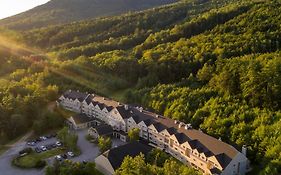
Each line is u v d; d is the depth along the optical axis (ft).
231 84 411.13
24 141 404.77
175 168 260.01
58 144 389.39
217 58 522.88
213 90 420.36
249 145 320.70
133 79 557.33
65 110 496.23
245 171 307.78
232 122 346.74
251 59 452.76
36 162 343.05
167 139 360.48
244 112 354.33
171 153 356.18
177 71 532.32
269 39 546.26
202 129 358.84
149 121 388.37
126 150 329.11
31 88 508.53
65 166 304.30
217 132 344.08
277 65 403.75
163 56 575.38
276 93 373.40
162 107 421.59
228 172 298.76
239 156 301.43
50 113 445.37
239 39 571.28
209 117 364.17
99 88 533.96
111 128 411.34
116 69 574.97
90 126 447.01
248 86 391.86
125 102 479.00
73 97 495.82
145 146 344.08
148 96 453.17
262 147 310.45
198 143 328.70
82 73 574.97
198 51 568.41
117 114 419.95
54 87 522.88
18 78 588.50
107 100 464.24
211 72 468.34
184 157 337.72
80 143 392.68
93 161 346.74
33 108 451.94
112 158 316.60
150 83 514.27
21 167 341.41
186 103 399.85
